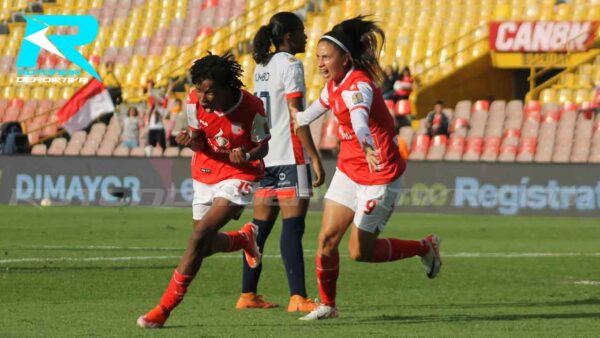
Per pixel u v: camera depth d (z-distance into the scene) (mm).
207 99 19938
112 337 18391
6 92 91125
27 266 32219
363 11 87062
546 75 81562
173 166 65875
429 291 27219
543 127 69500
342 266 33719
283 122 23641
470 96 79125
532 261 35719
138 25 93750
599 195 58219
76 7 96125
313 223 54469
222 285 28234
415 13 85625
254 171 20891
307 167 23641
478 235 47125
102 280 28734
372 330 19562
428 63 81562
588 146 67875
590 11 81625
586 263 35094
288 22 23844
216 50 89688
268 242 42875
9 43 94938
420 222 55031
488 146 69625
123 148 75750
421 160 62344
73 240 42875
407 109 73812
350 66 20734
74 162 67688
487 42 79812
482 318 21594
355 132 19938
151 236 45125
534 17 82688
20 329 19328
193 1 93875
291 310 22891
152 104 76312
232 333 19000
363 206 20969
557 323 20766
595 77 75312
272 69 23594
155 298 25047
